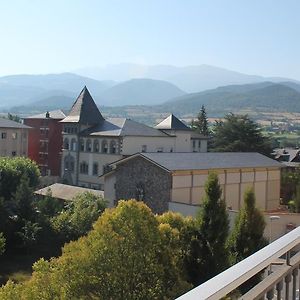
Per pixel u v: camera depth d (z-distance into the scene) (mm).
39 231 38906
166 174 39219
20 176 50031
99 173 64688
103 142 64438
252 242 21875
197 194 40656
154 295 17719
